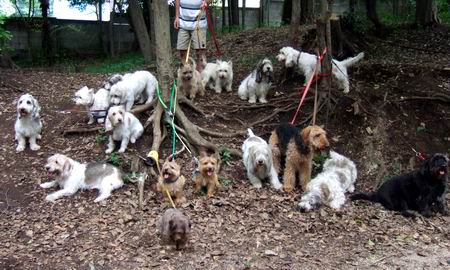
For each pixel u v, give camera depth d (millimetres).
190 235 3580
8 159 5000
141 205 4102
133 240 3574
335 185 4355
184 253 3367
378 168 5148
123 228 3768
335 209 4223
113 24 14422
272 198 4363
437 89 6184
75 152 5082
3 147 5238
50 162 4375
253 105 5965
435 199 4246
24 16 14508
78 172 4457
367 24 9000
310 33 7895
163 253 3367
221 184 4516
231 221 3885
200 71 6566
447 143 5516
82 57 14250
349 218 4047
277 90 6445
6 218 4020
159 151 5059
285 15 12367
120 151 4957
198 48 6406
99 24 14898
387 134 5473
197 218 3891
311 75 6113
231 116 5836
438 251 3486
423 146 5422
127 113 5020
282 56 6445
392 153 5309
